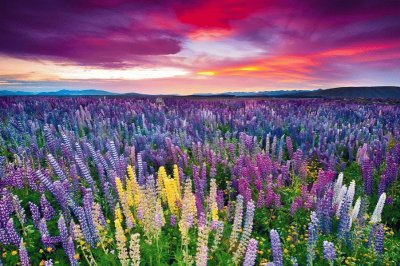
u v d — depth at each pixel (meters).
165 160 8.38
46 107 17.00
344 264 4.65
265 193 6.57
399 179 7.45
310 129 11.84
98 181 7.06
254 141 8.96
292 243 5.16
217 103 24.53
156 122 13.30
